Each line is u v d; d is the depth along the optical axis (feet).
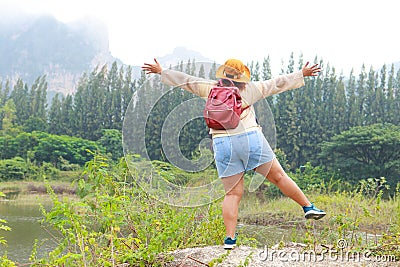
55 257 12.55
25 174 138.00
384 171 124.88
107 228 13.21
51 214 11.90
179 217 14.03
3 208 60.80
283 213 37.58
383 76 169.27
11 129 180.24
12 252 26.30
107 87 189.16
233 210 12.55
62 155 157.69
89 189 13.39
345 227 15.71
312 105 160.45
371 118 163.94
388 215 23.53
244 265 11.43
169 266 12.25
